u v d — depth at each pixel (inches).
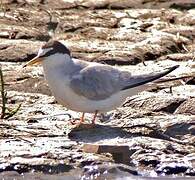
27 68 684.1
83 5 900.0
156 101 585.0
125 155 486.6
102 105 524.7
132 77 528.7
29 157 479.2
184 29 816.3
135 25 831.1
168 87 636.1
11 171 467.5
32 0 895.1
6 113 562.6
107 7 906.7
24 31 788.0
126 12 880.9
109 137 515.5
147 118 550.0
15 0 882.8
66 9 886.4
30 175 464.8
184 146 505.0
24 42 745.0
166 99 585.9
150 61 729.0
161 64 708.0
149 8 910.4
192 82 652.1
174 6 909.2
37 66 692.1
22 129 530.6
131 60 719.1
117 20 849.5
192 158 485.7
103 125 533.3
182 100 582.9
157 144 502.6
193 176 471.2
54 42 525.3
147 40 779.4
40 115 567.8
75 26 819.4
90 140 510.6
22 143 501.7
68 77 521.3
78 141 508.1
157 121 539.2
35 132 525.3
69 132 524.7
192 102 578.6
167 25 834.8
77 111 533.0
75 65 526.9
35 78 652.7
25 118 560.1
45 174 467.2
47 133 524.1
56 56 522.0
